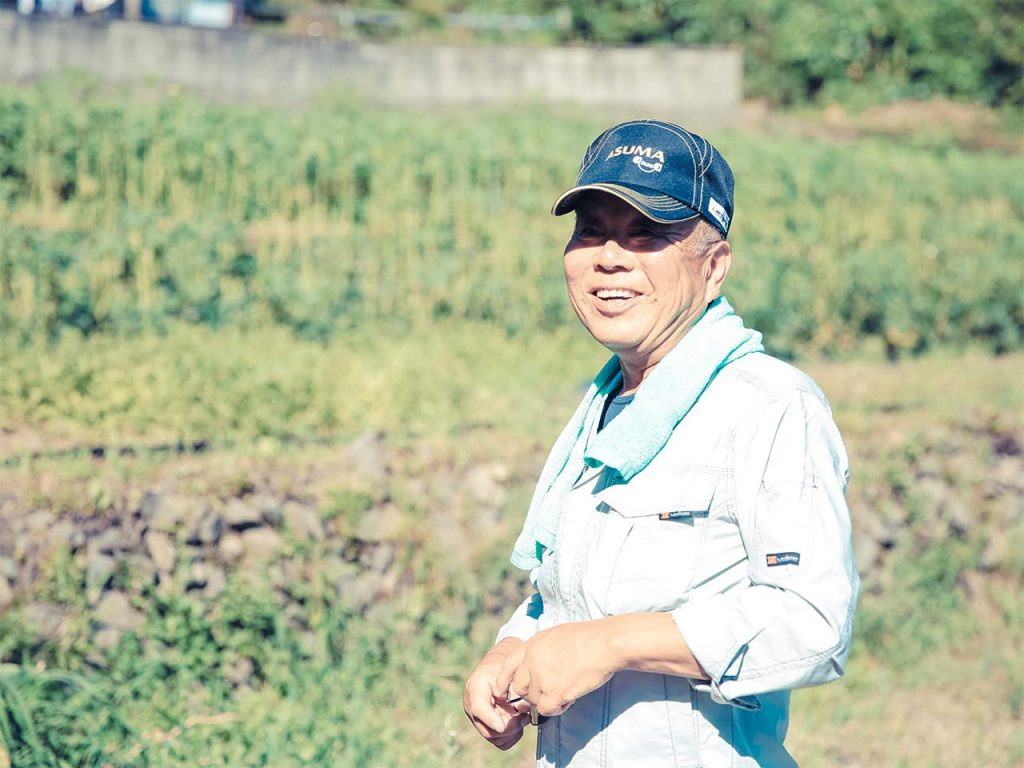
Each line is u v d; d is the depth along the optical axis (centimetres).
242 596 451
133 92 1398
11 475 464
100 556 441
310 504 483
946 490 608
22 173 1022
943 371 941
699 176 174
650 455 170
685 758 166
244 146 1091
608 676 161
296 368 710
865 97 1920
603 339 179
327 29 1836
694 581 165
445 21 1908
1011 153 1759
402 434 586
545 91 1644
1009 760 463
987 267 1147
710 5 1914
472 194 1095
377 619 478
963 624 583
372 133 1162
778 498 161
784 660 154
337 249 967
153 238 872
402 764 402
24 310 791
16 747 354
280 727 401
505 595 505
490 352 881
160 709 408
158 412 604
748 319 1005
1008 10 1973
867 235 1237
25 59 1384
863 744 466
